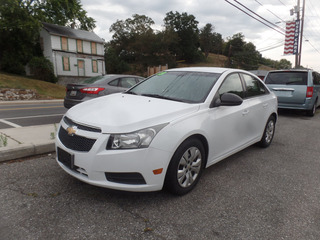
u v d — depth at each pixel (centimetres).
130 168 247
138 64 7081
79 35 3284
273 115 511
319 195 314
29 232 218
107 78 696
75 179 321
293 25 2338
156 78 418
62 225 229
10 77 2127
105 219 241
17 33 2739
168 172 273
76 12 3212
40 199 271
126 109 292
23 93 1684
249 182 343
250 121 414
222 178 353
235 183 338
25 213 245
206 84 356
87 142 258
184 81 377
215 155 341
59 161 297
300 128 734
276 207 281
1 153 362
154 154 253
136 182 256
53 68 2881
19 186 297
